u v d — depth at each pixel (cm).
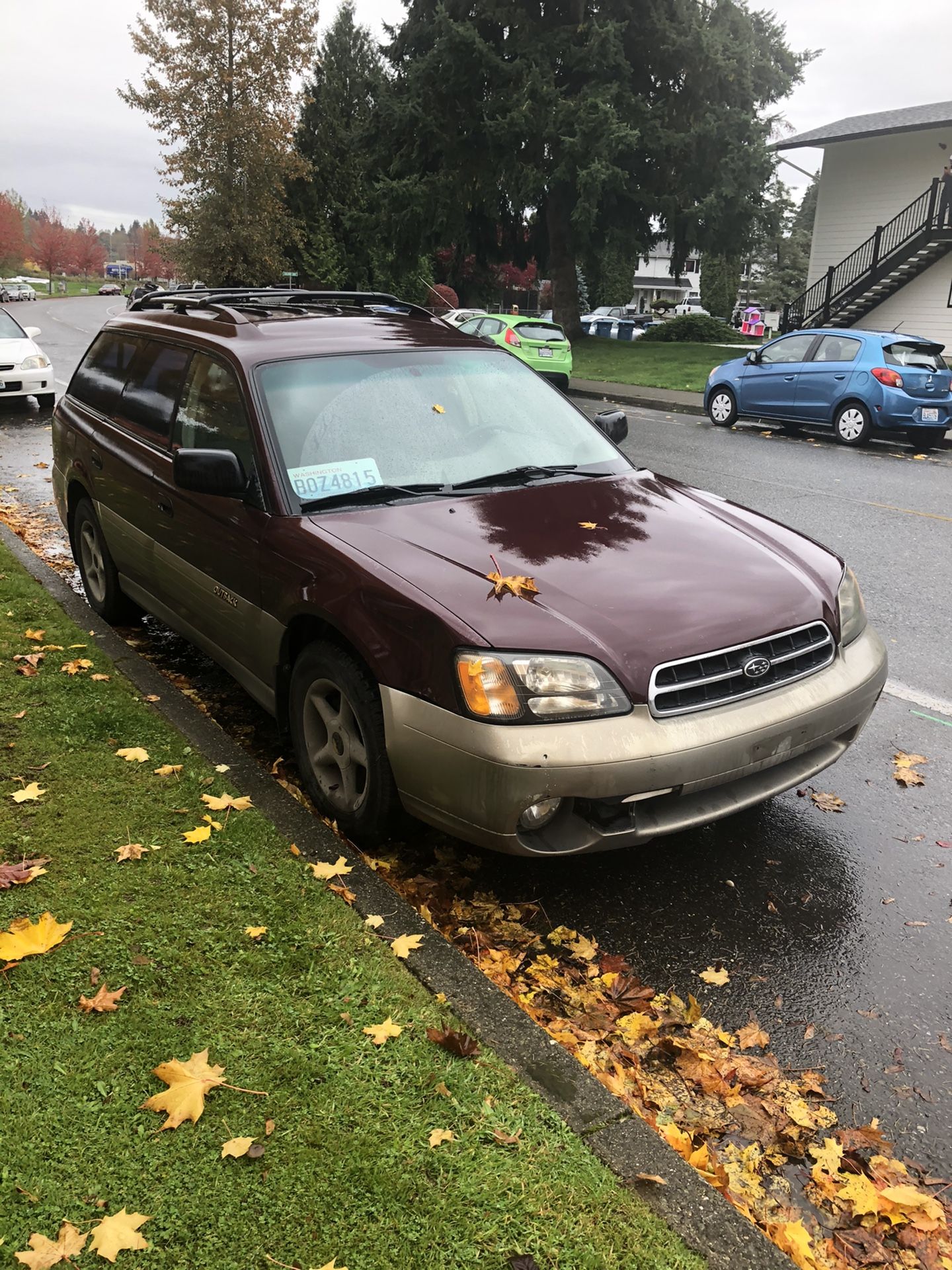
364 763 329
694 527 370
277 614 357
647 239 3114
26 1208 190
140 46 3100
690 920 321
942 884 346
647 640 294
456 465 392
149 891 290
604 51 2688
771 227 2864
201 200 3294
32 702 412
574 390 2042
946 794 409
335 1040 236
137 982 252
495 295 5306
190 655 529
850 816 391
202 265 3366
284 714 382
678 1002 282
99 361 566
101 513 513
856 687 337
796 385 1458
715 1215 196
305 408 387
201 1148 205
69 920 275
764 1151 233
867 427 1373
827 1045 268
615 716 285
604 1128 215
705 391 1606
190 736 393
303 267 4234
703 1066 256
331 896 292
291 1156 204
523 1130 213
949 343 2527
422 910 312
